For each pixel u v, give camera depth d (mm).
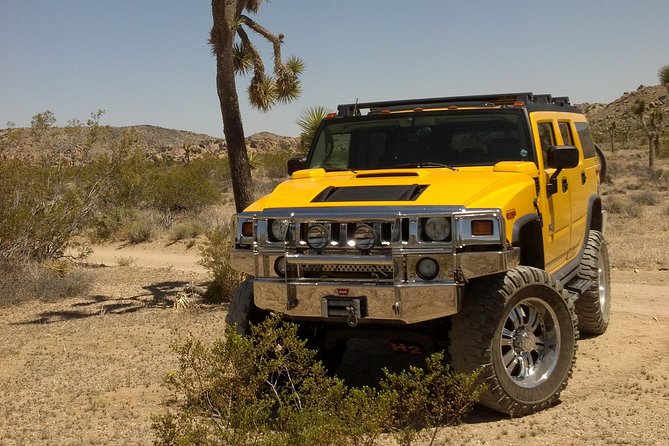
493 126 6535
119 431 5449
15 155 14328
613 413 5531
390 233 5258
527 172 6148
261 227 5609
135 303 11008
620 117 119938
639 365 6934
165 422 4305
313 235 5414
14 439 5316
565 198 7082
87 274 13438
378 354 7531
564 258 7230
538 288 5598
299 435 4055
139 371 7145
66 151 15008
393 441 5027
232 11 10391
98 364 7449
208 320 9508
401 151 6738
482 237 5145
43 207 13836
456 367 5336
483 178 5891
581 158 7926
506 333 5512
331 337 6039
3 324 9695
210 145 102438
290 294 5508
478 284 5387
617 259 13570
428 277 5203
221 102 10531
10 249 12711
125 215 22312
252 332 5453
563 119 7562
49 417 5824
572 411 5609
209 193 27375
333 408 4285
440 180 5898
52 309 10719
